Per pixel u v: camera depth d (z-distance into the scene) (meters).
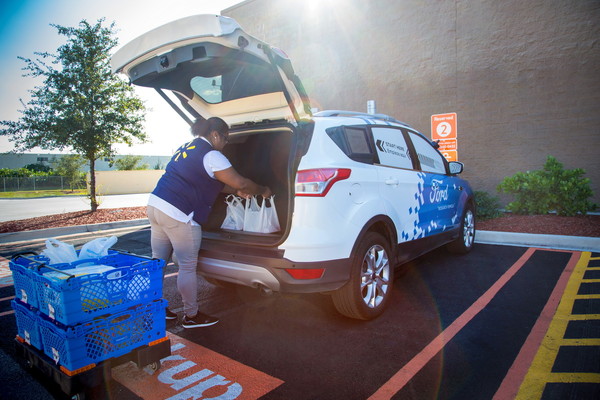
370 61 11.27
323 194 3.01
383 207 3.58
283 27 13.03
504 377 2.55
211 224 3.71
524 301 3.84
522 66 9.06
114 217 10.37
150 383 2.58
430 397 2.35
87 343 2.26
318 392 2.44
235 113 3.70
